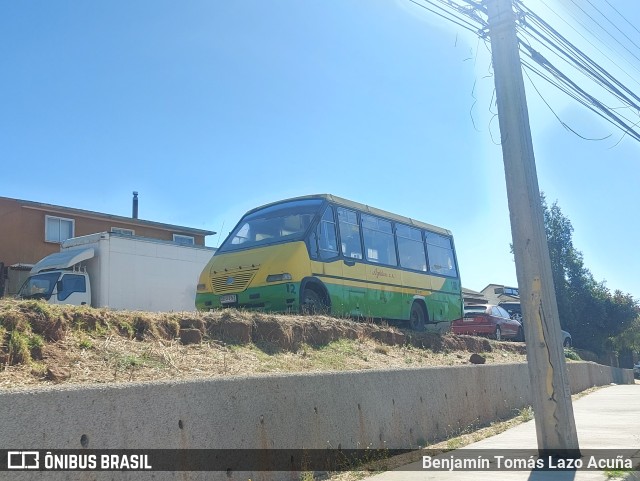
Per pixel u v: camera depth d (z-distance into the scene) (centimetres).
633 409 1442
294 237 1359
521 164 895
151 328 815
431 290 1758
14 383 586
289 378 719
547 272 870
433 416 999
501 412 1265
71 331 724
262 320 983
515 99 914
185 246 2236
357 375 835
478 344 1677
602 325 4147
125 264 2047
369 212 1588
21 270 2761
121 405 527
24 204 2848
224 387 629
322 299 1382
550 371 841
